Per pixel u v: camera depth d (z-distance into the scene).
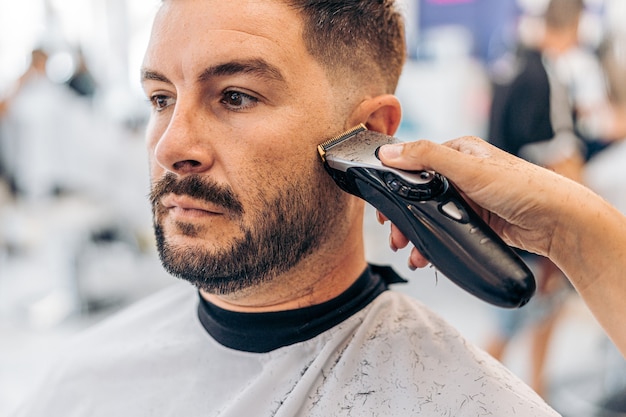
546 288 1.77
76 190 2.39
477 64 2.49
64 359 0.82
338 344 0.67
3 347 2.18
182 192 0.61
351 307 0.69
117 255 2.54
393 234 0.62
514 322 1.85
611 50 2.13
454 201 0.55
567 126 1.80
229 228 0.61
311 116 0.62
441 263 0.54
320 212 0.65
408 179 0.55
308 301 0.68
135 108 2.62
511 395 0.61
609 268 0.56
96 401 0.76
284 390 0.66
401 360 0.65
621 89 2.10
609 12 2.17
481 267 0.52
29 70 2.41
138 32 2.72
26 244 2.66
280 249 0.63
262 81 0.60
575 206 0.56
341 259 0.68
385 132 0.70
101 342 0.81
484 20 2.45
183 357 0.73
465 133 2.52
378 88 0.70
